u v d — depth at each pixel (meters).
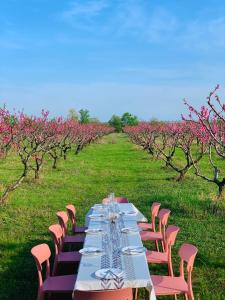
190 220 11.66
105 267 5.44
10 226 11.32
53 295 6.90
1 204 13.32
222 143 10.48
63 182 19.19
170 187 17.47
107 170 24.56
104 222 8.02
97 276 5.05
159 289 5.62
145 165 26.94
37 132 19.81
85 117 87.38
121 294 4.83
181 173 19.36
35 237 10.33
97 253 5.95
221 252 9.02
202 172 22.86
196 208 12.88
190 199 14.02
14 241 9.91
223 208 12.54
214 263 8.37
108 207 9.44
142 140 36.34
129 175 22.17
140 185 18.45
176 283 5.83
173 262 8.46
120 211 9.04
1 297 6.88
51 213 12.92
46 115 20.94
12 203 14.09
